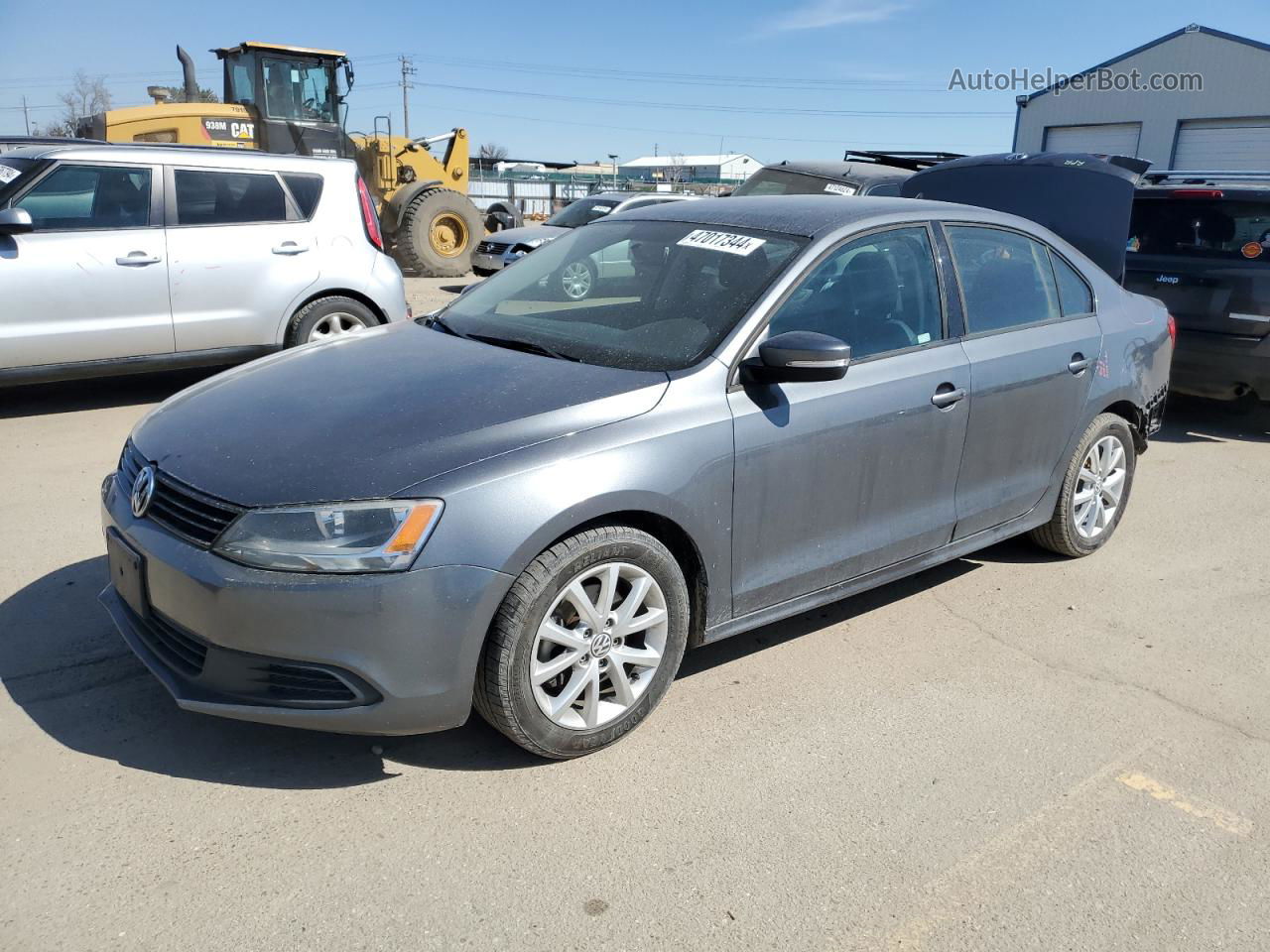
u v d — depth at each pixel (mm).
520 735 2871
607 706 3057
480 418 2883
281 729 3141
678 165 83438
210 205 6887
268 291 7062
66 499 5070
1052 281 4441
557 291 3893
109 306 6484
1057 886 2574
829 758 3104
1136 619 4199
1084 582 4566
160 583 2756
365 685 2641
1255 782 3057
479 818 2748
